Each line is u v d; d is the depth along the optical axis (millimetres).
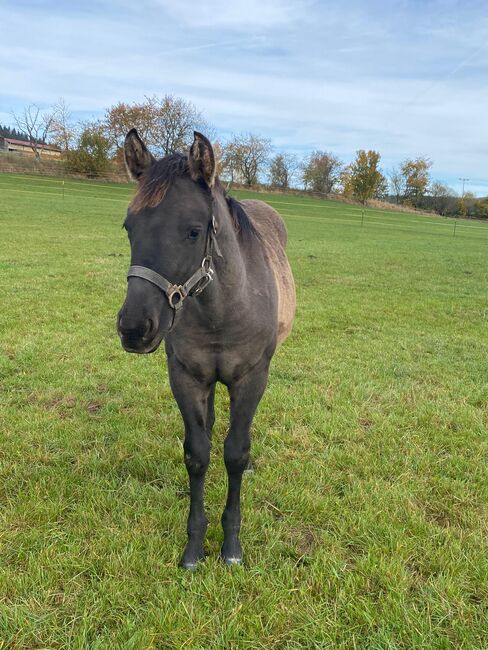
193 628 2205
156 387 4914
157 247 2021
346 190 74375
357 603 2348
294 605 2348
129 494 3191
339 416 4367
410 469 3590
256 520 2965
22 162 49594
